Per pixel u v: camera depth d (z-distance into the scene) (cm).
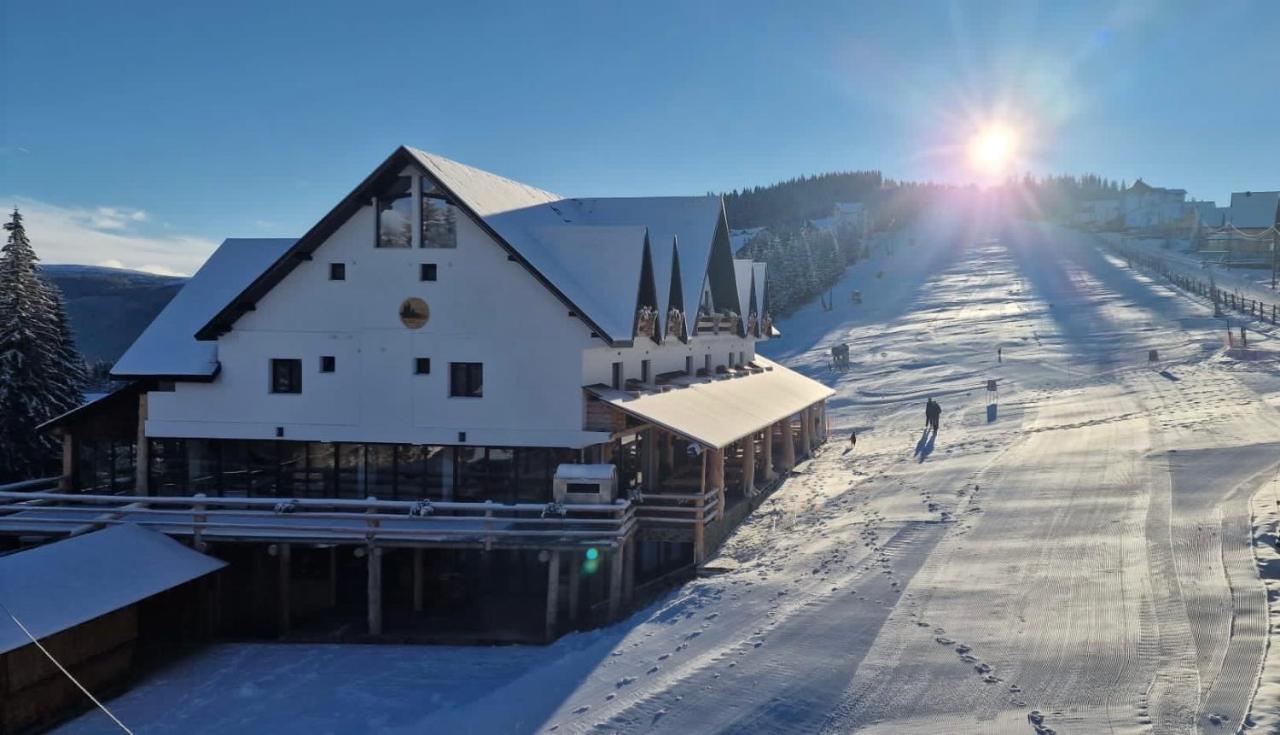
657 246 3412
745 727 1457
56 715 2041
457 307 2817
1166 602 1670
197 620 2527
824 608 1931
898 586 1995
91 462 3064
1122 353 6512
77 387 4606
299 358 2895
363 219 2852
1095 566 1927
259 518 2655
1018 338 8088
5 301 4244
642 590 2578
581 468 2617
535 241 3134
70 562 2219
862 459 4206
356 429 2869
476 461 2855
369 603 2522
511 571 2855
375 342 2855
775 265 12281
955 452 3797
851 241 16862
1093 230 18450
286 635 2561
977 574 1998
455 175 2981
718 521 2856
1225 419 3441
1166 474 2622
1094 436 3525
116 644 2231
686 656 1823
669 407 3031
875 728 1389
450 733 1736
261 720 2003
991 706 1402
